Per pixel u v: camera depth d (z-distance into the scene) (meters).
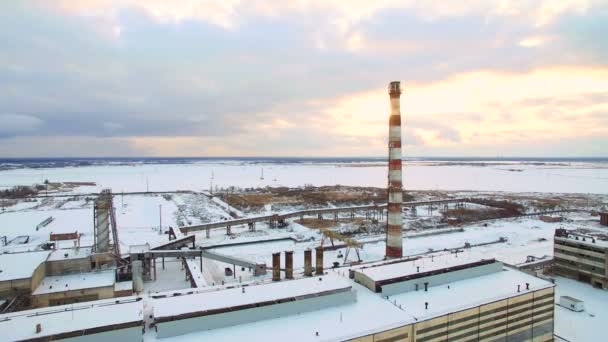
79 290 56.56
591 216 149.25
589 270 76.56
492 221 140.88
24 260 61.34
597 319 60.78
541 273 82.62
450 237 115.12
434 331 43.22
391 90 78.31
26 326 36.47
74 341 35.22
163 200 191.62
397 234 78.31
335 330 39.84
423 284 51.69
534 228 129.25
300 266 86.44
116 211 155.00
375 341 39.69
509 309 48.88
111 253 66.62
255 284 49.84
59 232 116.62
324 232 105.44
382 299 47.81
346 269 59.94
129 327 36.91
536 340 51.53
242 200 186.88
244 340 37.75
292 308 43.62
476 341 46.50
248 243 107.69
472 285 52.84
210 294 45.16
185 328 38.97
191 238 94.31
